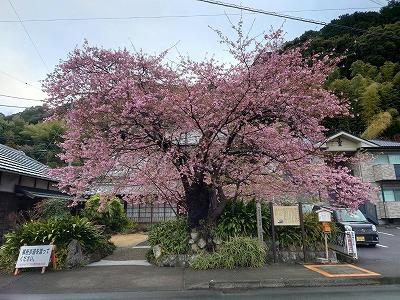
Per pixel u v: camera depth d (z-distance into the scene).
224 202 8.99
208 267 8.07
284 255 8.91
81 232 9.30
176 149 8.41
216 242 8.84
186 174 8.16
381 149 23.59
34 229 8.88
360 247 12.82
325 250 9.04
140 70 8.48
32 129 37.16
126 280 7.15
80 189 8.91
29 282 7.06
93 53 8.09
